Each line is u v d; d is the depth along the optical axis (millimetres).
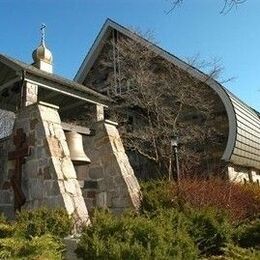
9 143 11148
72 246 7176
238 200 11375
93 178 12312
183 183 10945
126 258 6074
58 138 10516
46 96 16391
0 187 10969
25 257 6500
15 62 13070
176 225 7715
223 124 17375
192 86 17875
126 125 18953
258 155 19141
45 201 9742
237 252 6812
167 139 17219
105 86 20906
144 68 19047
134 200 11328
